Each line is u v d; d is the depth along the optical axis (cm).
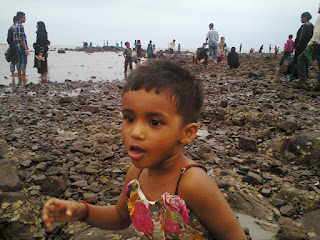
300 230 150
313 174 214
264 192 188
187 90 75
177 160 82
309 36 575
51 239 147
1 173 182
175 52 2728
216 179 207
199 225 82
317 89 514
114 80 829
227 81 689
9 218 146
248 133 304
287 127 295
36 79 795
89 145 272
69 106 454
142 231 87
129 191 89
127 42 945
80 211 92
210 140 292
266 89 555
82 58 2131
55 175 210
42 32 723
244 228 150
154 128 71
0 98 507
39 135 304
